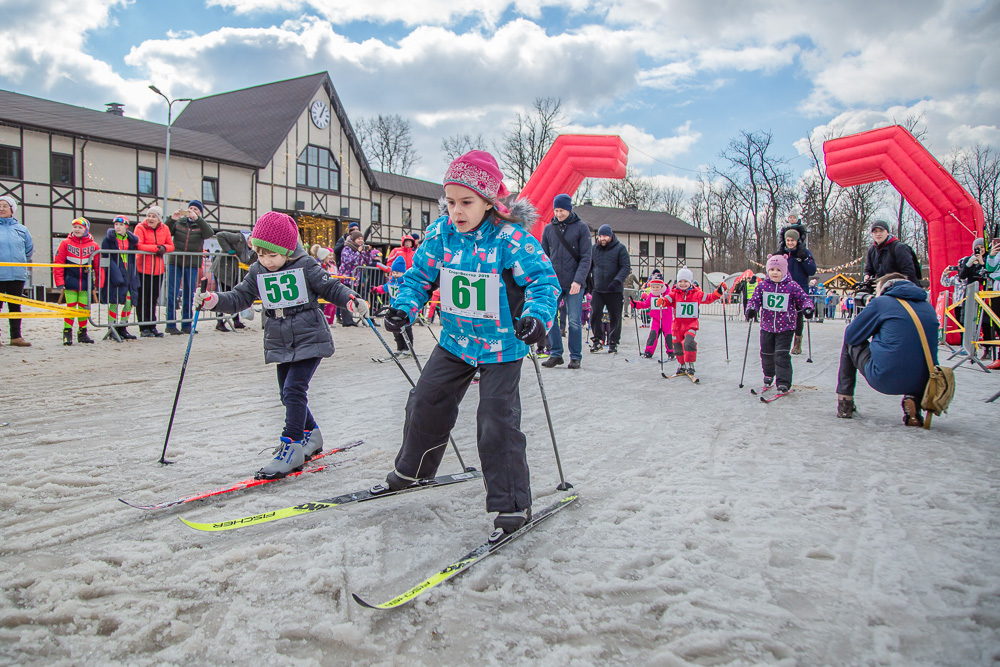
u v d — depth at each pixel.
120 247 7.81
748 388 5.73
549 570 2.02
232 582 1.92
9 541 2.17
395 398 4.91
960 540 2.30
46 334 8.34
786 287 5.24
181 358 6.54
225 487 2.76
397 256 8.95
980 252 8.84
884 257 6.58
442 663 1.55
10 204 6.96
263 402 4.57
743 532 2.37
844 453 3.48
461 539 2.29
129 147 20.30
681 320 6.29
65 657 1.55
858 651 1.62
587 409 4.68
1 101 18.75
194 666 1.52
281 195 24.98
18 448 3.27
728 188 51.88
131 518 2.40
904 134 11.53
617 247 8.48
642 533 2.35
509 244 2.25
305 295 2.96
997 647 1.64
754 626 1.73
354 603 1.81
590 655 1.59
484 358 2.32
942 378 3.97
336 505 2.51
